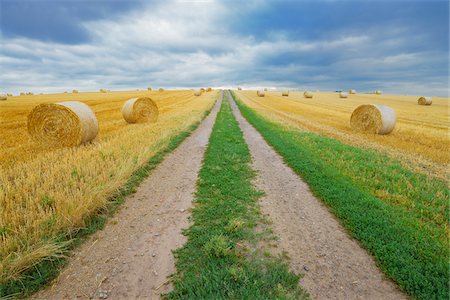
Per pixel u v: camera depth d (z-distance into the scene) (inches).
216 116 837.8
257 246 151.3
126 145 333.1
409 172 273.9
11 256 128.1
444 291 113.8
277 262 137.3
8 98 1501.0
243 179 257.1
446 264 128.1
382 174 265.4
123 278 126.6
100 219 175.9
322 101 1717.5
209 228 166.9
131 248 148.9
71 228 155.4
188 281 121.8
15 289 116.5
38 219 149.6
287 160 325.4
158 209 195.3
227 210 190.7
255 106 1295.5
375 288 121.5
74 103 374.3
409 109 1195.3
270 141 437.4
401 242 147.6
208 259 136.9
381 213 181.5
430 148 412.2
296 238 160.4
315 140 441.1
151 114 627.5
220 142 418.9
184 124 570.6
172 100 1491.1
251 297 111.4
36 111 362.9
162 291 119.3
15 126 536.4
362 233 158.6
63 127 356.5
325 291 119.3
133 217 183.5
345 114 952.3
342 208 191.0
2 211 153.3
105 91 2513.5
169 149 369.1
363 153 354.3
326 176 259.3
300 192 230.5
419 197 210.4
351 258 142.1
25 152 329.1
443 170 298.4
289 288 119.9
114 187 205.9
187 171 283.1
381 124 532.7
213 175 265.7
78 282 123.9
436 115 940.0
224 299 111.7
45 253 129.2
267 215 188.1
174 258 140.6
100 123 585.0
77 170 224.1
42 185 194.9
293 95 2495.1
